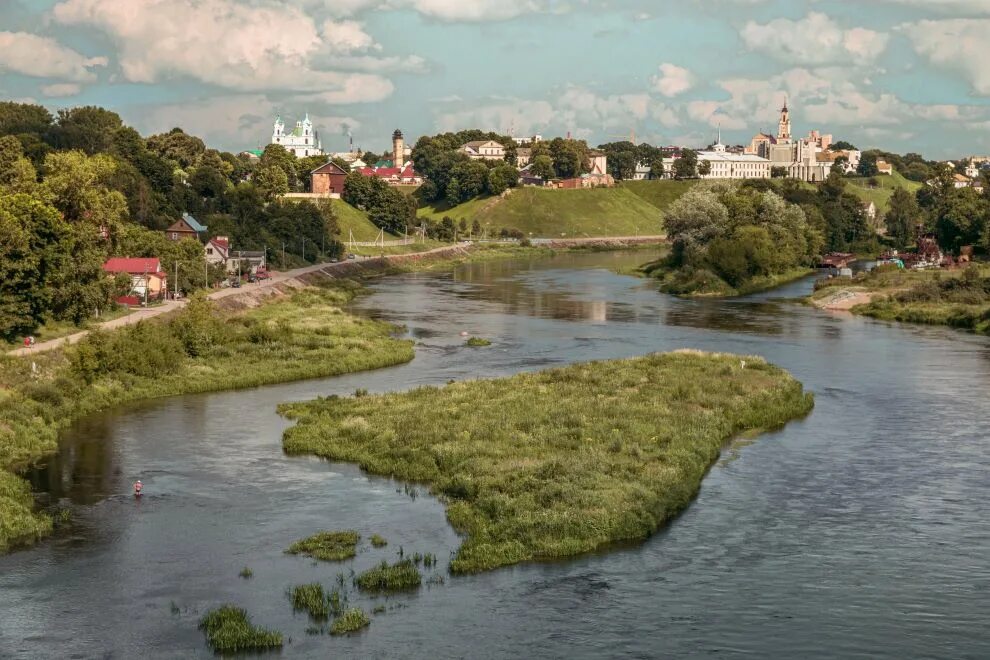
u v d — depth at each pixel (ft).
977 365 359.25
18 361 302.25
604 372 321.73
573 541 184.34
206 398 305.32
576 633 152.35
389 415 269.85
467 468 221.87
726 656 145.89
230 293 510.58
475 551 179.42
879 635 152.15
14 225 348.18
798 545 186.09
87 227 451.94
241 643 146.51
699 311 523.70
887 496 212.84
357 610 156.87
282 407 287.89
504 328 458.50
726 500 211.00
